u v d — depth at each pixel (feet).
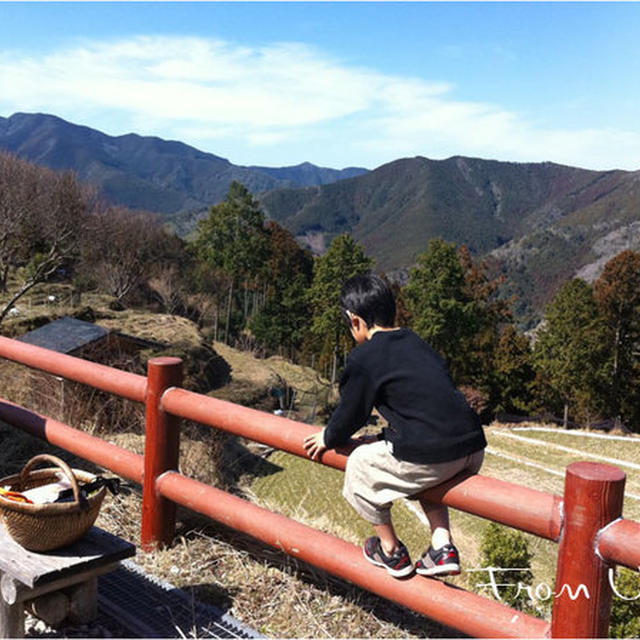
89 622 10.00
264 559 12.55
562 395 171.12
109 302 140.36
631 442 110.42
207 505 11.37
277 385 119.85
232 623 10.42
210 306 219.82
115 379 13.09
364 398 8.19
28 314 99.04
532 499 7.58
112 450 13.55
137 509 14.65
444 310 173.37
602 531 7.01
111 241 173.58
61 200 117.39
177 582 11.60
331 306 199.52
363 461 8.41
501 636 7.82
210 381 107.86
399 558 8.63
